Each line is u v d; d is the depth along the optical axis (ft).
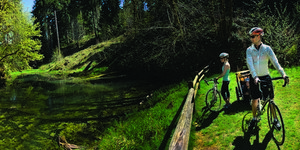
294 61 30.45
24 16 75.61
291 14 40.63
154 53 57.36
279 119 11.59
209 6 50.93
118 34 123.44
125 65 75.97
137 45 69.21
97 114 30.94
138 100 36.17
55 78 86.74
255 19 43.11
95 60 106.83
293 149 10.71
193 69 48.03
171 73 54.34
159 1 61.26
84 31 193.88
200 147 12.76
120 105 34.37
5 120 31.94
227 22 45.50
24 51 75.77
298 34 33.94
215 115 17.19
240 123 14.82
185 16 53.21
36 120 31.07
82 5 169.07
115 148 17.29
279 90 20.39
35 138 24.38
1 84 72.64
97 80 70.69
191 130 15.07
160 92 37.01
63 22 180.14
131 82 58.59
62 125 27.84
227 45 43.16
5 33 72.33
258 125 13.94
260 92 12.38
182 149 8.23
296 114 14.49
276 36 33.53
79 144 21.42
